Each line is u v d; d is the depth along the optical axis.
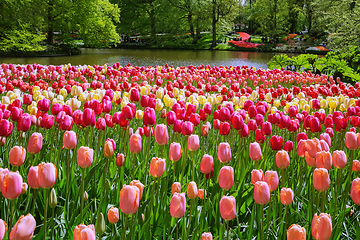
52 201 1.70
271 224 2.27
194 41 54.59
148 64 24.58
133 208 1.51
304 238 1.46
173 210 1.64
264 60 30.23
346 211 2.37
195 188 1.85
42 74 8.53
